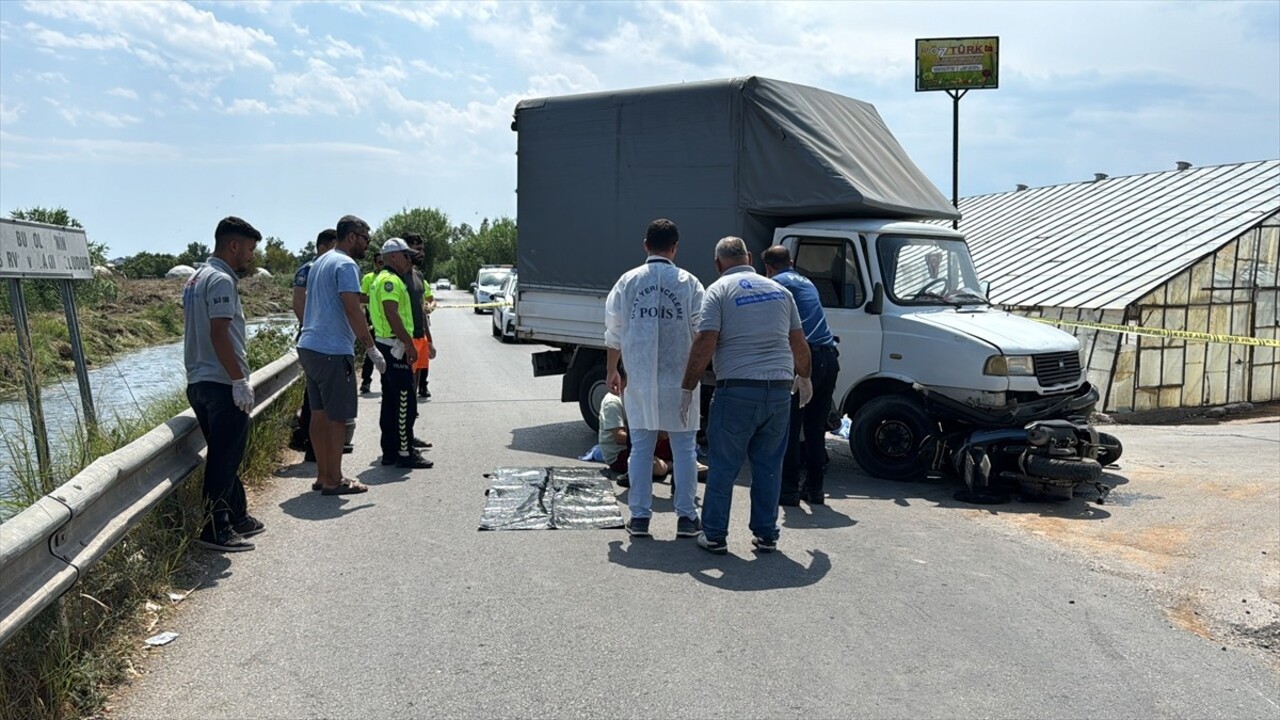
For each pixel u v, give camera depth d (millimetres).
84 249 6727
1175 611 5051
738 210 8711
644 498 6246
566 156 9789
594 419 9844
